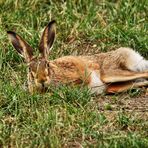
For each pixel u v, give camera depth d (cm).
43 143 1602
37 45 2244
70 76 1986
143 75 1998
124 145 1567
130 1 2400
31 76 1925
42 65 1923
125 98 1917
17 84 1948
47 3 2455
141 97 1927
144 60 2041
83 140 1636
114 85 2002
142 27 2312
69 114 1756
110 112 1795
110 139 1611
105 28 2334
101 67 2031
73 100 1856
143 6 2384
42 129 1664
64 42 2312
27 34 2291
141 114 1775
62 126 1700
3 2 2422
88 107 1819
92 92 1975
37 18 2370
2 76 2047
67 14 2383
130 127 1697
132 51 2056
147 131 1667
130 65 2023
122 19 2370
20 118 1766
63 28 2353
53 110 1767
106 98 1936
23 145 1611
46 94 1864
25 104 1825
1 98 1855
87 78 1983
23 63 2108
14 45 2002
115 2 2441
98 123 1711
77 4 2422
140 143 1568
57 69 1981
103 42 2292
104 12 2411
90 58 2056
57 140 1605
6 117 1781
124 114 1770
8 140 1648
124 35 2273
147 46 2219
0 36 2253
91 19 2367
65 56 2108
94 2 2439
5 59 2164
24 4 2416
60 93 1869
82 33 2333
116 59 2036
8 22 2352
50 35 1995
